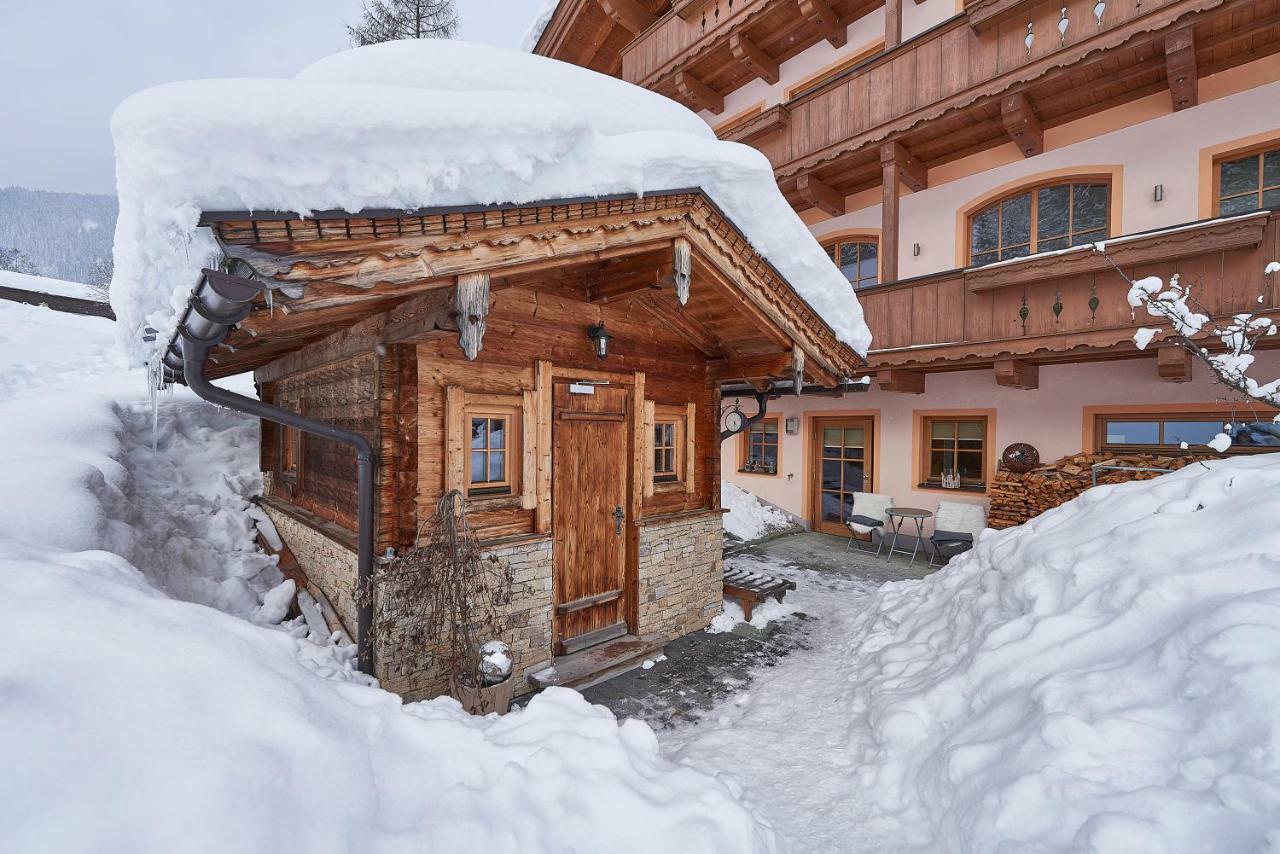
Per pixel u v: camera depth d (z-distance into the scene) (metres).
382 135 2.21
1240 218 4.96
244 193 1.96
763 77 10.48
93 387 8.03
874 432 9.30
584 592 4.48
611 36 12.75
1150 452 6.77
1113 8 5.86
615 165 3.05
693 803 2.07
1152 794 1.74
